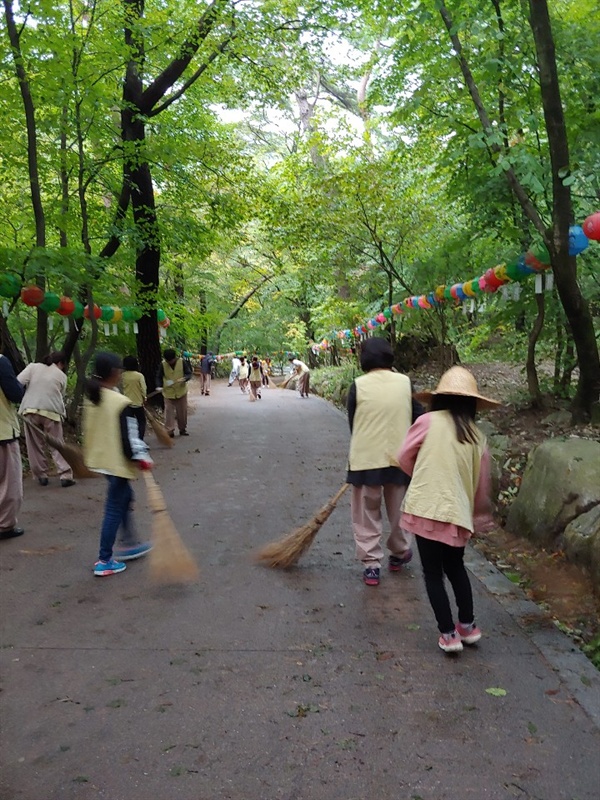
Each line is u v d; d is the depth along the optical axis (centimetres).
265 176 1465
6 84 1016
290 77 1406
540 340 974
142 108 1260
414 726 317
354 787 275
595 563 465
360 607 457
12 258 898
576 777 280
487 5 749
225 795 270
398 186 1367
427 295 1062
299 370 2320
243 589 491
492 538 616
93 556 566
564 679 359
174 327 1802
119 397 523
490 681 358
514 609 454
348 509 725
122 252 1346
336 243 1420
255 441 1219
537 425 777
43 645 402
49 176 1277
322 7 1252
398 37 929
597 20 764
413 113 995
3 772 284
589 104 745
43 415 801
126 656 388
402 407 492
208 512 712
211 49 1280
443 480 379
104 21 1116
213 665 377
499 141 672
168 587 495
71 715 327
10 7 920
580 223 747
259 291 3688
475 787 274
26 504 734
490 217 869
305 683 357
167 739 307
